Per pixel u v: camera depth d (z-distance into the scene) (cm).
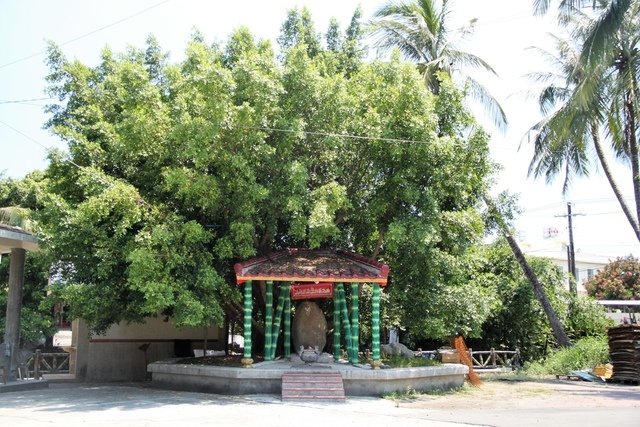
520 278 2700
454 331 1836
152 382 1784
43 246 1493
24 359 1773
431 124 1527
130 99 1490
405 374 1490
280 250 1616
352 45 1984
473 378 1800
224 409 1198
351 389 1447
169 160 1542
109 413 1125
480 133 1622
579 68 2145
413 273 1677
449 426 1033
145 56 1880
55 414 1107
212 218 1555
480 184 1702
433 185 1597
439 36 2444
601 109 2166
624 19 1945
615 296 4472
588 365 2195
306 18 1944
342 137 1517
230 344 2320
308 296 1595
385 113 1574
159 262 1342
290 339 1659
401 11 2472
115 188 1370
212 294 1453
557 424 1062
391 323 1880
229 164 1412
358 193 1656
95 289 1447
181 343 2152
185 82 1399
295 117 1495
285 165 1452
